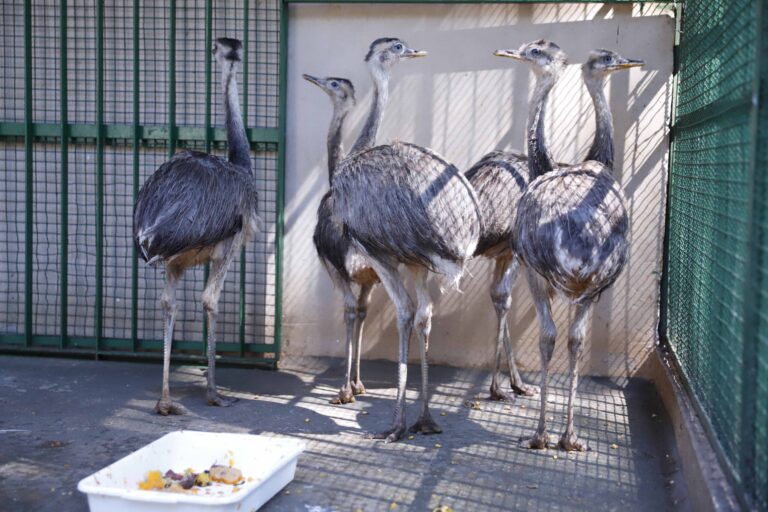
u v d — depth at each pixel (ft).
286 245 22.71
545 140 17.25
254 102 22.67
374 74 18.80
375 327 22.62
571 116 21.59
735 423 11.53
